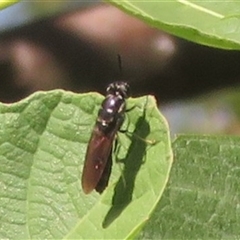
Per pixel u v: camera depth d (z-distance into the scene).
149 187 0.14
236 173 0.17
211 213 0.17
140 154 0.15
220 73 0.23
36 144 0.16
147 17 0.14
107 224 0.15
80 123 0.16
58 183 0.16
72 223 0.16
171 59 0.23
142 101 0.15
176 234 0.17
